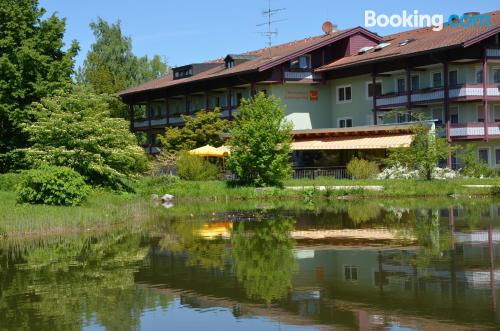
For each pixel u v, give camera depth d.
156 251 22.17
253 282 16.56
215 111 64.56
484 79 53.72
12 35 47.44
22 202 32.22
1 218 27.22
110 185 41.62
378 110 61.03
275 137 50.22
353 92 64.88
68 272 18.59
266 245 22.88
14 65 45.97
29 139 40.97
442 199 42.62
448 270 17.22
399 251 20.62
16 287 16.66
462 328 12.09
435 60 55.22
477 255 19.36
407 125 51.56
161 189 48.50
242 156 50.25
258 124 49.88
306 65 65.38
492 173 50.81
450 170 49.81
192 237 25.69
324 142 56.84
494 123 54.16
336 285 15.93
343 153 58.47
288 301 14.59
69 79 48.34
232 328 12.70
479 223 27.53
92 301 15.04
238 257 20.41
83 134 39.78
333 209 37.19
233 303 14.57
